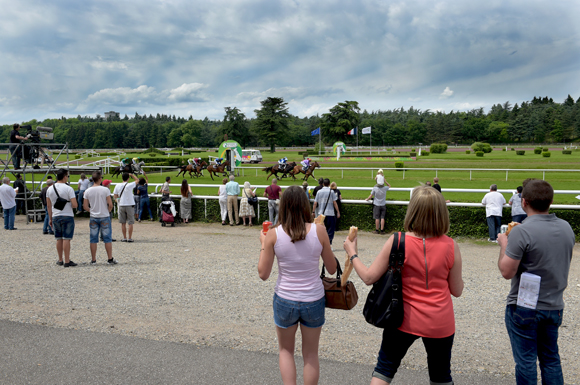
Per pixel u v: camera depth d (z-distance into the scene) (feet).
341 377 10.09
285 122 269.03
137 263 23.09
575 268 22.99
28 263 22.71
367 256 26.68
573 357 11.45
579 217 31.32
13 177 75.05
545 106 429.79
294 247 8.45
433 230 7.41
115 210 43.73
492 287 18.83
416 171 91.15
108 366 10.53
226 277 20.04
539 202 7.87
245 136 288.10
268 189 37.81
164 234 34.78
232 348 11.73
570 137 362.74
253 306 15.69
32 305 15.44
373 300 7.57
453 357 11.41
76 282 18.81
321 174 90.53
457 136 391.86
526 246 7.73
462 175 80.38
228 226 39.45
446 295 7.50
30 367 10.44
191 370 10.36
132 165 84.53
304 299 8.45
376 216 35.17
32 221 41.93
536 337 7.77
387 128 408.05
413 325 7.36
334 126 279.28
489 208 31.71
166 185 39.09
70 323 13.60
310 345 8.80
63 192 21.50
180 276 20.15
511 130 391.45
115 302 15.97
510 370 10.63
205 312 14.94
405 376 10.19
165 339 12.35
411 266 7.40
